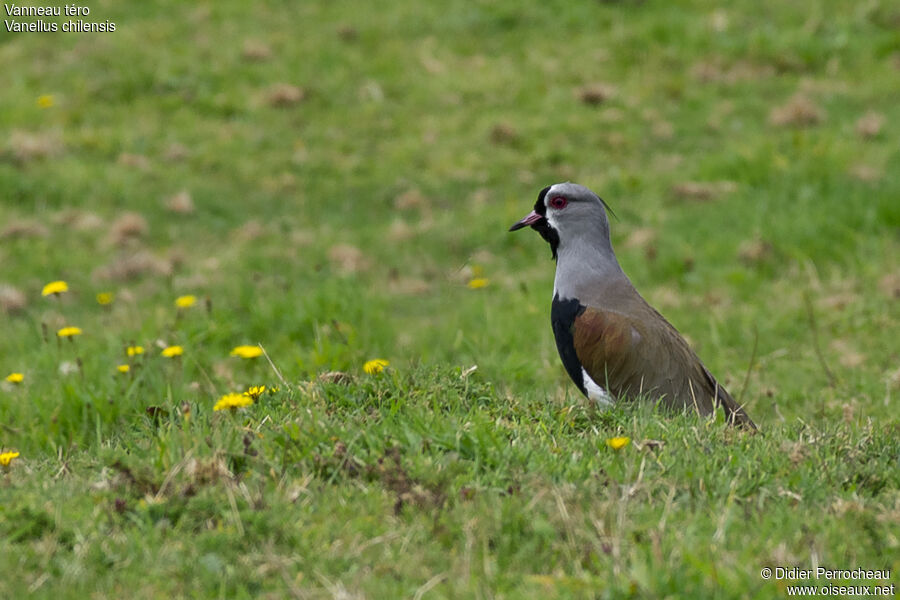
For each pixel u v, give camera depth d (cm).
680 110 2248
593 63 2414
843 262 1595
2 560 565
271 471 659
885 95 2222
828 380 1207
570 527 586
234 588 548
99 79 2319
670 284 1587
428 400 795
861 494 670
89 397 1032
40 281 1614
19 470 722
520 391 1127
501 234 1803
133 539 586
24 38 2473
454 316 1460
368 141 2167
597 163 2070
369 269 1694
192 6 2636
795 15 2528
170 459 674
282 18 2592
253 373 1216
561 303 988
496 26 2567
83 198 1895
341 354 1241
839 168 1842
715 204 1827
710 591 525
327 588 540
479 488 636
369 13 2612
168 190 1959
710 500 638
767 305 1472
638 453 693
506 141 2152
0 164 1962
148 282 1611
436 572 562
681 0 2636
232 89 2312
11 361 1293
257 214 1914
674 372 927
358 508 623
